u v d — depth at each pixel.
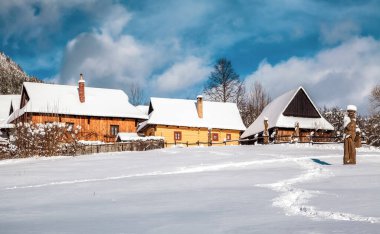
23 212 9.72
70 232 6.89
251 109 74.12
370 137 50.44
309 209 8.17
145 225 7.34
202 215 8.15
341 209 8.12
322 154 24.16
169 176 16.34
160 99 55.25
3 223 8.15
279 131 49.22
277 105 52.72
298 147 31.22
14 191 14.39
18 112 46.50
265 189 11.71
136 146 38.31
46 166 24.17
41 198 12.36
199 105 54.75
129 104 50.75
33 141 35.34
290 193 10.54
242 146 33.91
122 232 6.77
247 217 7.69
